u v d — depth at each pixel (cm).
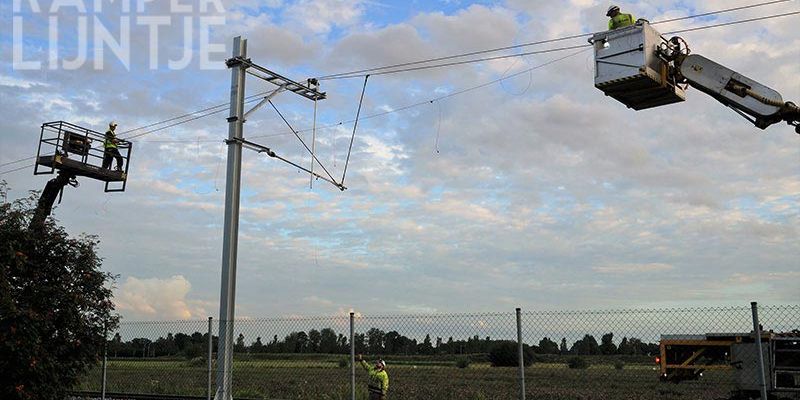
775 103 1328
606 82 1321
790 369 1761
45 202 2212
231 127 1902
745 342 1964
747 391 1872
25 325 1484
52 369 1559
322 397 2566
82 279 1644
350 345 1366
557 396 2802
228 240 1841
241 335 1759
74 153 2228
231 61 1922
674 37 1373
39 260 1619
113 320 1705
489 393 2997
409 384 3647
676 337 2652
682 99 1395
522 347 1199
